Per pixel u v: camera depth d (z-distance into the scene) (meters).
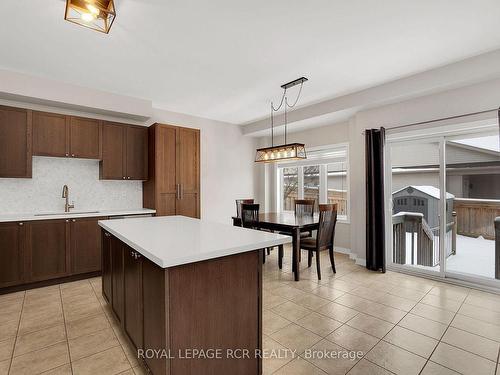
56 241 3.42
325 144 5.29
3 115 3.26
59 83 3.61
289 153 3.98
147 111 4.40
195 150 4.80
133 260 1.82
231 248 1.51
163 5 2.10
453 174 3.61
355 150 4.42
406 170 4.00
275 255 4.93
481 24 2.38
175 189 4.52
